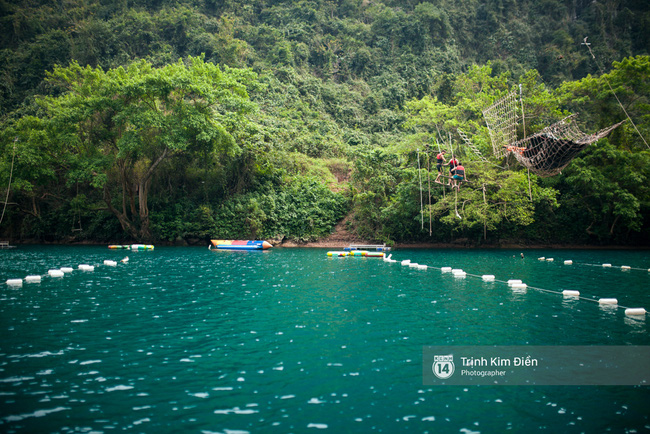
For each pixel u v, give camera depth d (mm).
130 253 35188
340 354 10438
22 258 30828
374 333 12172
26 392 8133
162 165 43969
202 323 13133
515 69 68000
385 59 71562
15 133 39250
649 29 69375
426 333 12227
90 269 24891
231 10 74250
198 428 6848
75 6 73438
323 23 74500
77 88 39594
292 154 48500
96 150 39750
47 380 8711
